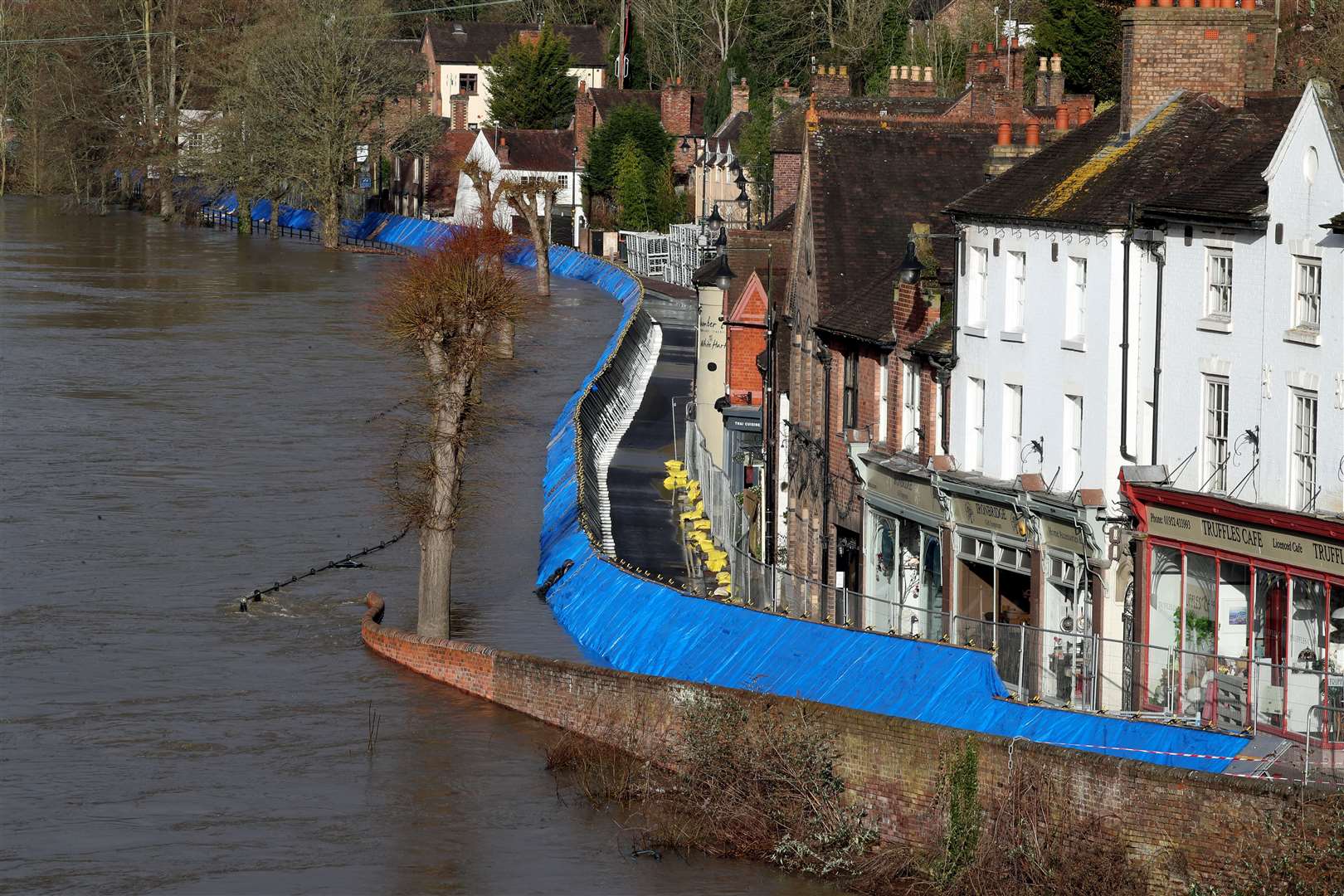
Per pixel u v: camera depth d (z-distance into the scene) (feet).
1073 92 609.01
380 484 437.58
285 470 463.83
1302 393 214.48
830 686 239.30
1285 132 219.20
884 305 313.53
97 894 206.59
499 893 204.54
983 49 419.13
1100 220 241.96
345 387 588.09
